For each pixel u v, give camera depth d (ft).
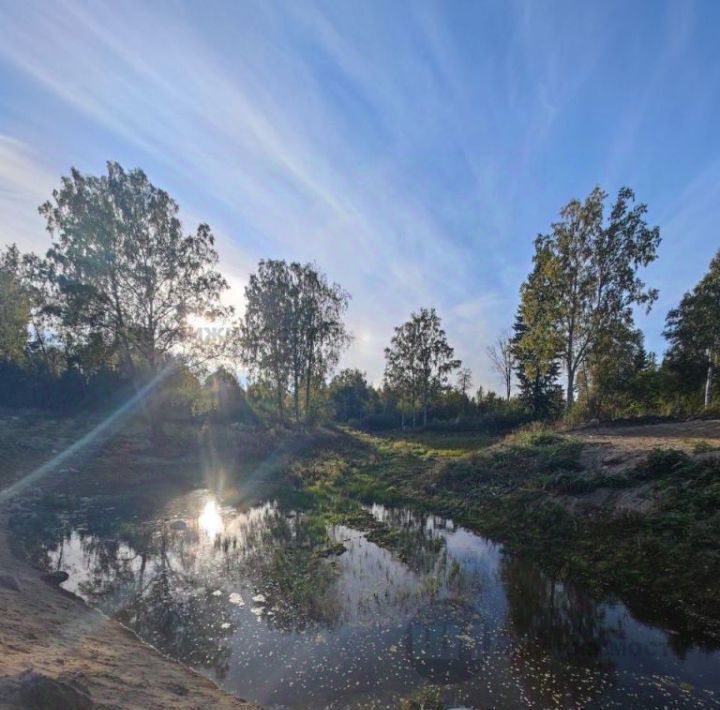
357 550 34.30
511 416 135.23
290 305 128.77
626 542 29.37
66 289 77.05
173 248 85.81
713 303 96.99
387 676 18.06
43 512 47.09
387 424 176.35
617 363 83.87
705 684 17.38
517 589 26.45
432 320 157.99
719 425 54.80
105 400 118.52
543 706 16.12
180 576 29.04
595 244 80.07
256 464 79.77
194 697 15.58
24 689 11.54
